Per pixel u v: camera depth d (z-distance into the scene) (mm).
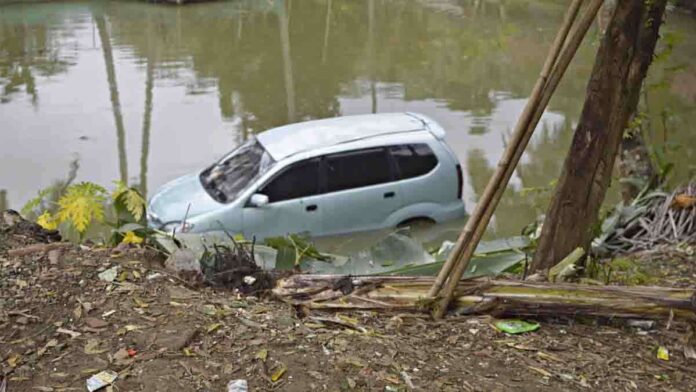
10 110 14367
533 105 3582
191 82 16797
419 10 26266
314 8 26969
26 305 3328
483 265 4910
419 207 8734
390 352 3219
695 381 3277
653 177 7520
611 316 3643
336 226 8438
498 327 3598
